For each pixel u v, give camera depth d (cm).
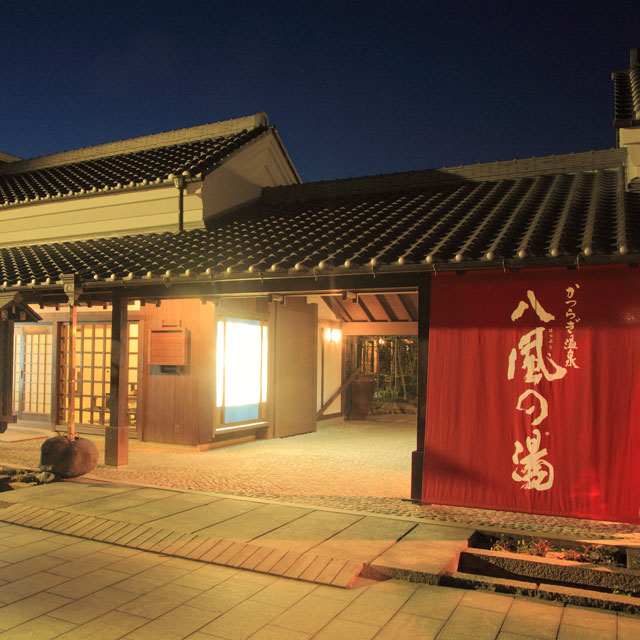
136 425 1095
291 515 611
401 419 1537
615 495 561
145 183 1065
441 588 453
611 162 941
